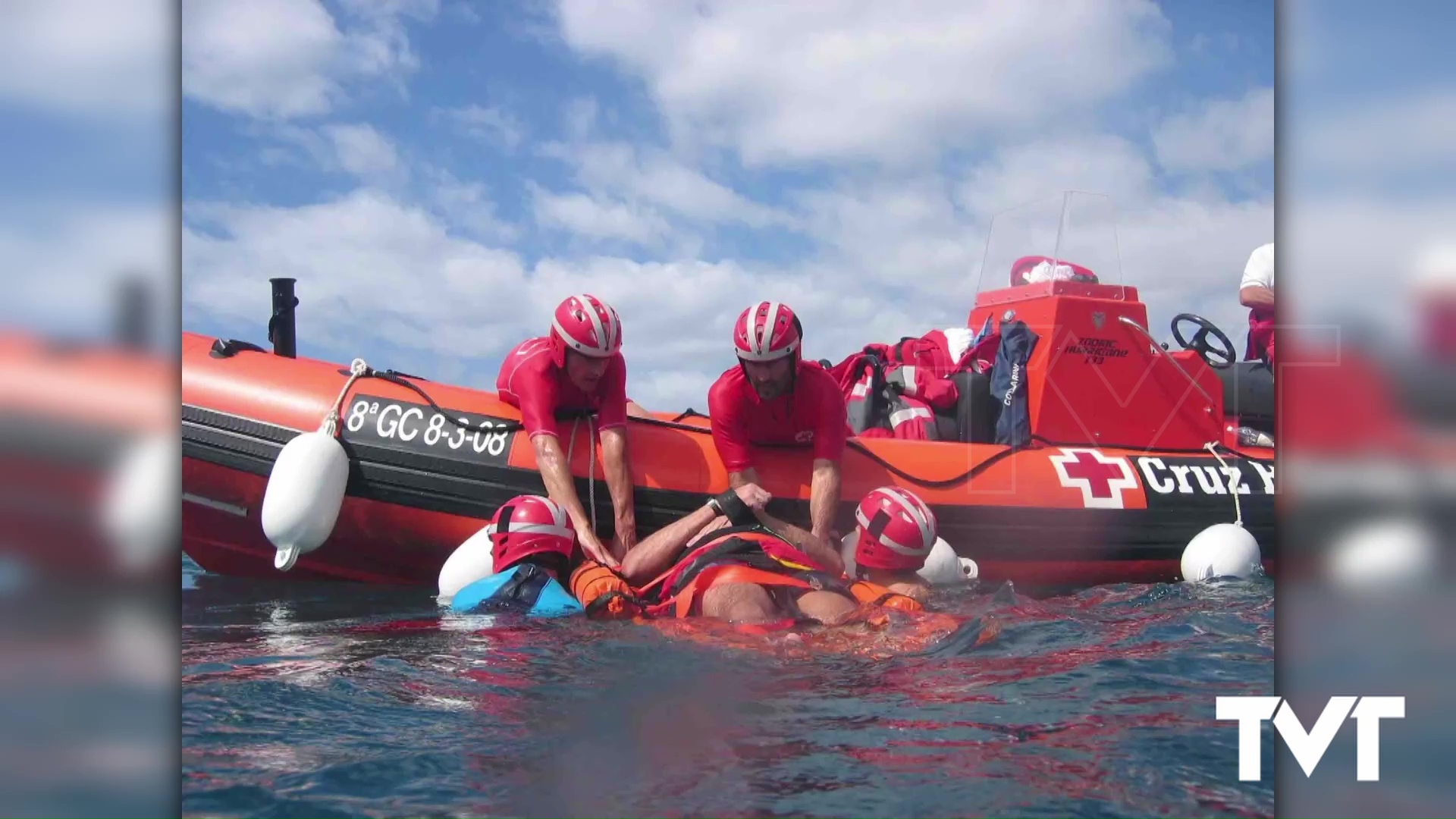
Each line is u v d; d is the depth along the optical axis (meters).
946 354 7.50
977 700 3.15
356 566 6.10
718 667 3.58
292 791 2.36
